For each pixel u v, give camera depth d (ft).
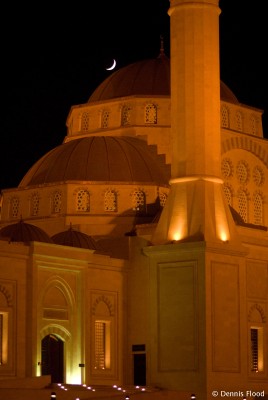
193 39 196.34
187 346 183.83
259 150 244.22
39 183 221.87
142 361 197.36
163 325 187.73
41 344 183.52
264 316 202.90
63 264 186.50
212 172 193.88
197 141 193.36
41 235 192.24
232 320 187.83
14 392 152.76
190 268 185.68
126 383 198.39
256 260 203.41
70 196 213.46
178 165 194.29
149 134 232.12
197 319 183.32
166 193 218.38
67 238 197.16
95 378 191.42
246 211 240.73
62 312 186.50
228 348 186.09
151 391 177.17
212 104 195.93
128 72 248.11
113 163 220.43
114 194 215.31
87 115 244.22
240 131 242.37
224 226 191.83
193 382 181.78
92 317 193.16
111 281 198.18
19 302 178.19
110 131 237.25
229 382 184.75
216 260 186.19
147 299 195.42
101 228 212.02
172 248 187.62
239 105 245.04
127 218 212.84
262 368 199.41
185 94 195.11
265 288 204.44
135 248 202.28
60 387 169.37
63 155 224.94
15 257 178.29
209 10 198.08
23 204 221.05
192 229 188.34
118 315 198.70
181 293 186.19
